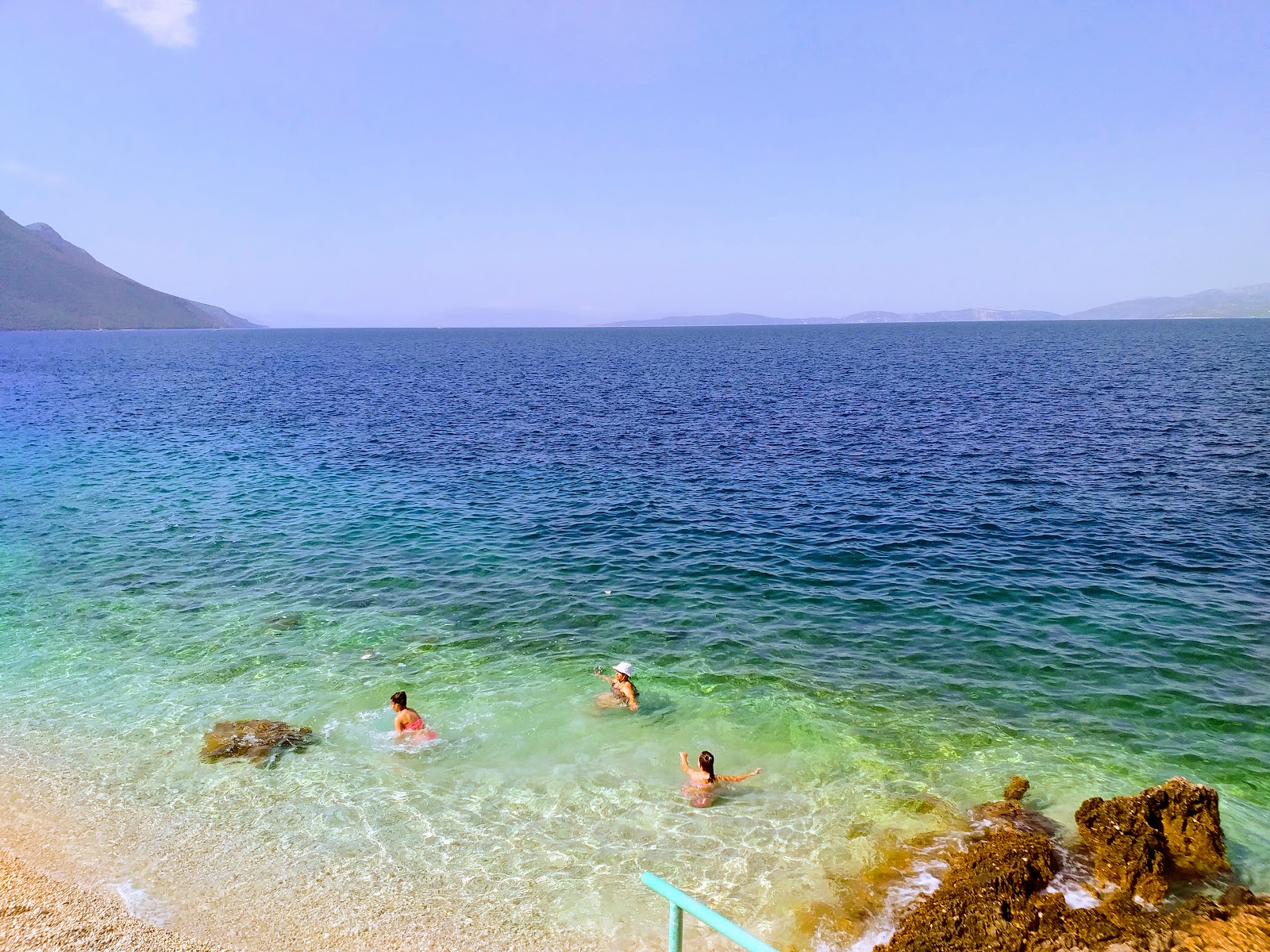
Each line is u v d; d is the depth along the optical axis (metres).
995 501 29.23
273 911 9.37
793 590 20.62
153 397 69.38
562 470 35.78
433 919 9.25
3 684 15.39
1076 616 18.70
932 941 8.69
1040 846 9.94
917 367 95.19
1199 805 10.17
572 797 11.70
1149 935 8.77
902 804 11.56
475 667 16.23
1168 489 30.36
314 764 12.54
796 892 9.66
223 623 18.55
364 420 53.06
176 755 12.80
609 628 18.30
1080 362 97.88
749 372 93.19
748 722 14.00
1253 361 93.69
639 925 9.18
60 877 9.84
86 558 23.33
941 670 16.12
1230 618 18.38
